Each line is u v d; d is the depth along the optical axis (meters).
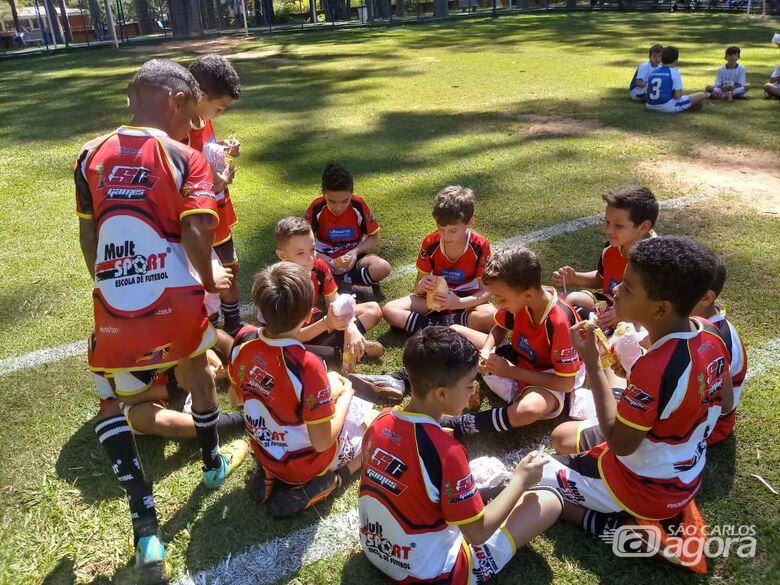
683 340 2.07
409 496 1.96
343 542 2.34
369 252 4.55
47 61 17.59
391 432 2.02
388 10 26.11
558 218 5.11
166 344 2.28
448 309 3.60
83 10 23.67
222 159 3.54
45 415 3.03
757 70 11.77
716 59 13.30
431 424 1.99
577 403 2.94
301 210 5.43
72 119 9.15
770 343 3.39
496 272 2.80
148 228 2.23
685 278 2.00
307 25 25.09
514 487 2.08
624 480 2.23
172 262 2.27
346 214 4.20
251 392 2.39
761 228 4.80
